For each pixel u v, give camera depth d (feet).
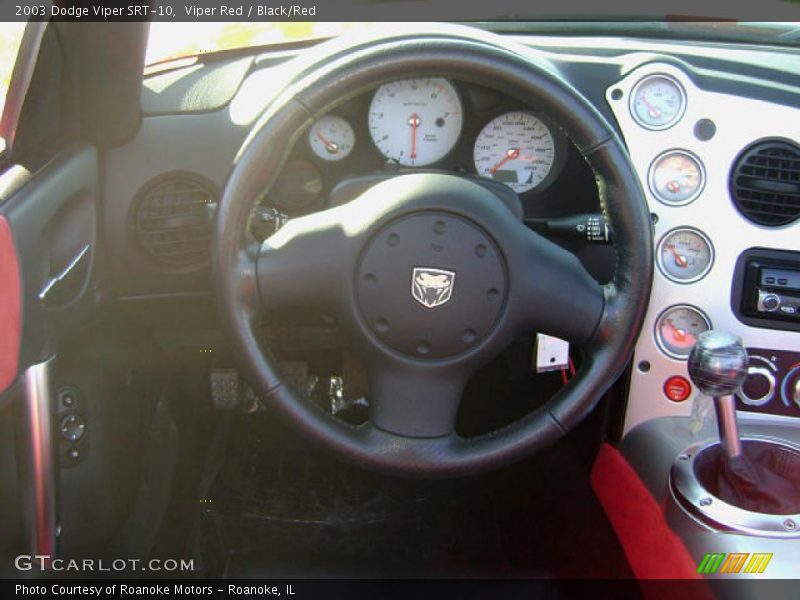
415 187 4.08
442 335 4.15
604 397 5.68
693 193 5.22
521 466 6.91
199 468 6.82
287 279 4.16
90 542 5.57
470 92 5.26
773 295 5.17
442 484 6.80
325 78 3.96
